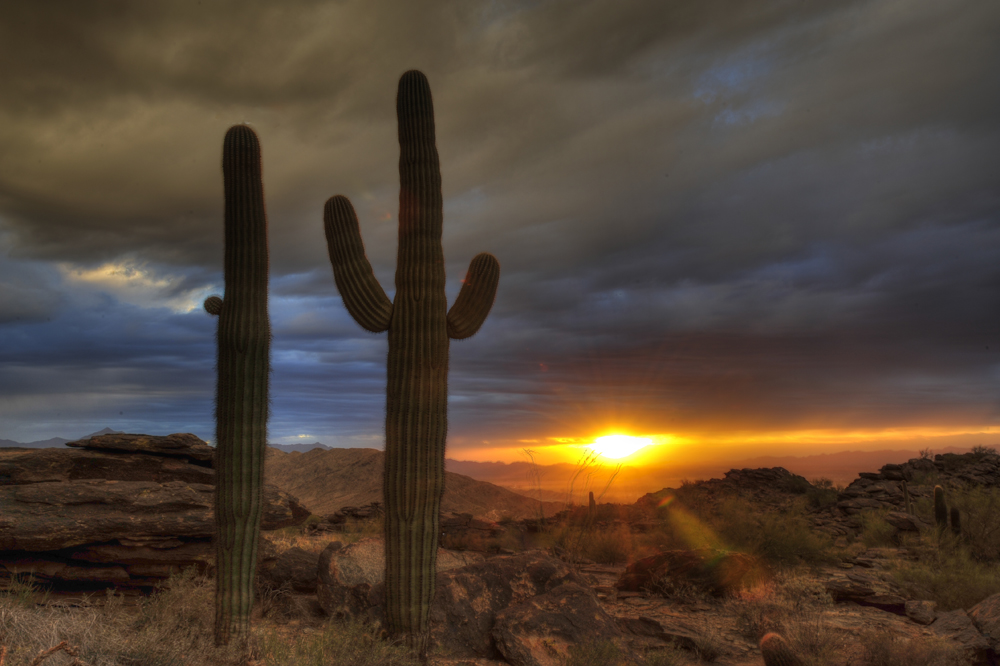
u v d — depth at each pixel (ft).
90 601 25.14
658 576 35.50
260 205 22.30
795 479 107.86
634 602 33.47
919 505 76.43
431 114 25.11
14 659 14.23
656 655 22.59
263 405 21.27
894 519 65.26
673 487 98.07
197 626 21.21
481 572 26.91
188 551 27.14
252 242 21.81
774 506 94.27
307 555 34.06
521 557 28.45
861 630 27.12
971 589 33.22
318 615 27.78
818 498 96.17
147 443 31.17
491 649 23.82
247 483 20.51
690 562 34.99
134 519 26.58
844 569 46.09
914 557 51.83
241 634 19.89
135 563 26.61
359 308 23.86
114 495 27.27
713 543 47.91
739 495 99.25
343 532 54.34
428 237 23.98
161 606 22.63
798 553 46.11
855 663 22.49
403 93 25.20
